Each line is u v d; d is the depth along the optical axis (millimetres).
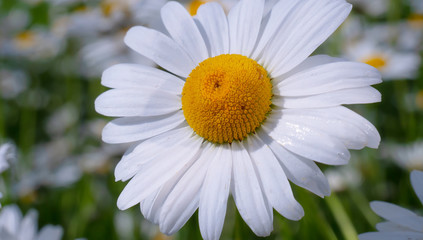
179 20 160
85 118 312
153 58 158
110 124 154
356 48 276
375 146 134
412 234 136
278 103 146
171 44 158
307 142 137
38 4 393
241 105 144
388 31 285
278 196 135
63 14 338
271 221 134
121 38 275
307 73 143
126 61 268
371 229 197
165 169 144
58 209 232
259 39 154
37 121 321
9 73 343
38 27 383
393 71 254
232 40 156
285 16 150
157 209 143
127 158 149
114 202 219
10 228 166
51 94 340
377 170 219
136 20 269
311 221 162
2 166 167
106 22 279
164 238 209
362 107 237
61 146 286
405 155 223
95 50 278
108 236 215
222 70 146
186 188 142
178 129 151
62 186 243
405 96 248
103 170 235
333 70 140
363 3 282
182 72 157
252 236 184
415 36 285
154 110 152
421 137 233
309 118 139
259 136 145
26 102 316
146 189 142
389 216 142
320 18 146
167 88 155
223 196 137
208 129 146
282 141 140
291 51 147
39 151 288
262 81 145
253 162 141
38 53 357
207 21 160
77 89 310
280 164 139
